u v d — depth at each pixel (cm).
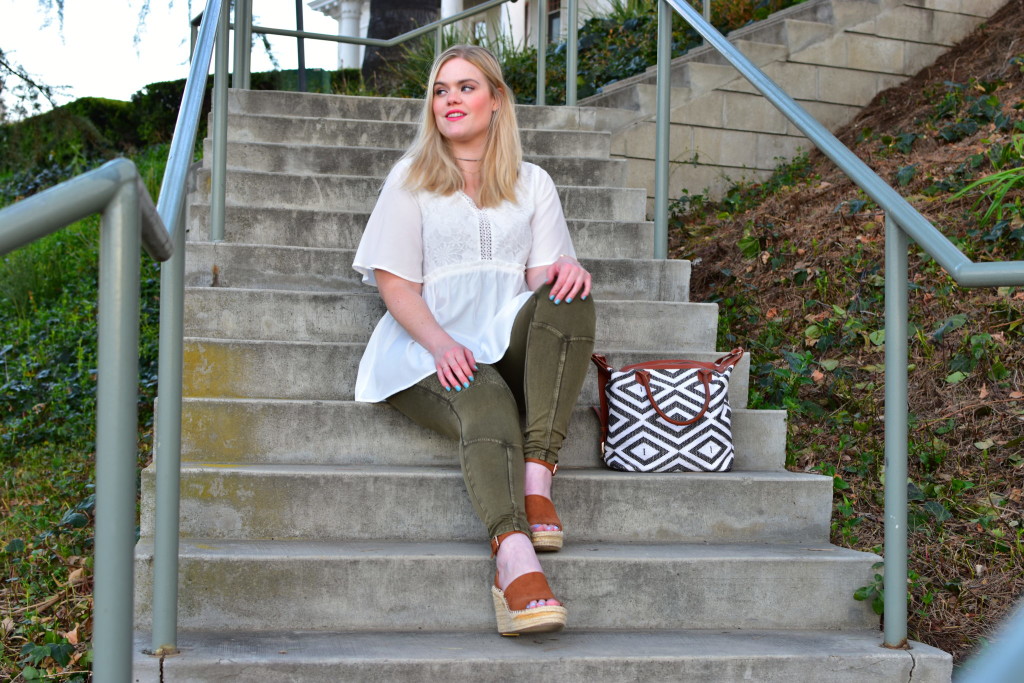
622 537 227
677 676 185
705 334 295
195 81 246
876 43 532
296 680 176
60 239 579
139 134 952
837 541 242
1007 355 300
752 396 312
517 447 201
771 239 401
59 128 543
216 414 234
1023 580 223
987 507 248
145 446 320
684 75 491
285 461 236
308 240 330
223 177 307
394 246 232
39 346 443
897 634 194
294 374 254
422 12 865
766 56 508
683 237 446
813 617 210
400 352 228
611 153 476
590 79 609
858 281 353
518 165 246
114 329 126
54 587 244
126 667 126
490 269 236
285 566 198
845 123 527
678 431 236
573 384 210
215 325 274
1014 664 43
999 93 464
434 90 240
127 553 126
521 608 183
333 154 382
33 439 363
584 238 346
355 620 200
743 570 208
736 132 499
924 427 287
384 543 215
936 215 370
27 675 197
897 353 191
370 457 238
